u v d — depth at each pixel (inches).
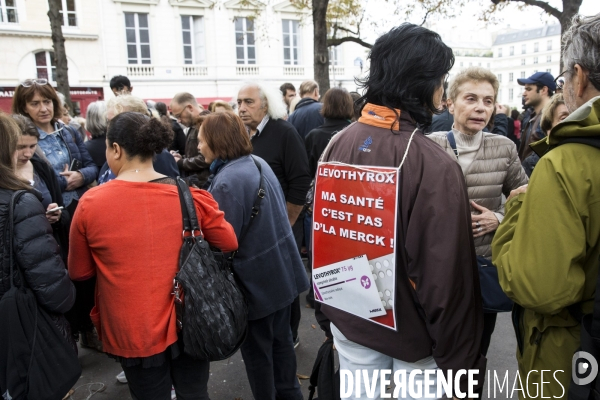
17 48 655.8
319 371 69.6
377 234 55.2
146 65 730.8
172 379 76.2
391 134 55.7
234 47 778.8
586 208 46.1
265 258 86.3
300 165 123.8
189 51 765.9
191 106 189.2
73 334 100.7
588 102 47.7
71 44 682.8
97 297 72.3
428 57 54.5
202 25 759.1
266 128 124.4
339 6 461.1
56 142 126.3
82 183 128.3
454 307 52.9
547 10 381.7
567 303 46.6
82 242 68.7
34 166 98.5
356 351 62.1
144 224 67.5
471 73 80.5
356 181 56.9
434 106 57.0
